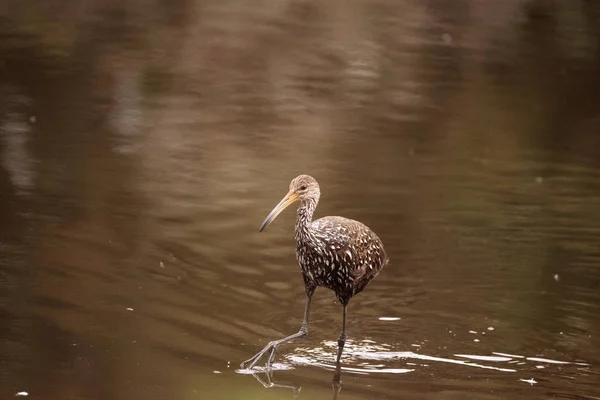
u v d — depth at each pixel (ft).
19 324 33.04
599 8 94.32
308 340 33.99
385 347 33.58
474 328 35.47
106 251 39.75
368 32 86.07
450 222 45.75
